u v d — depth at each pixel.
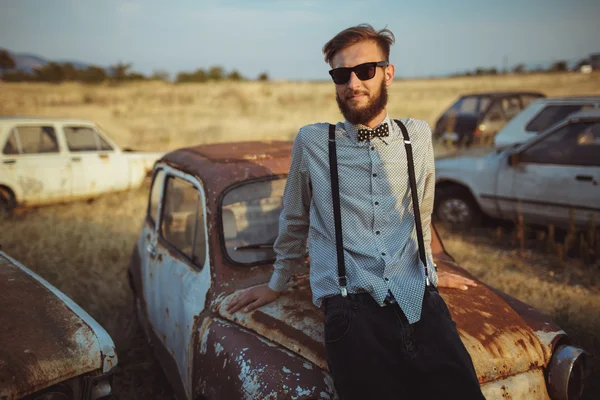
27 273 2.79
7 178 6.92
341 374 1.83
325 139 2.02
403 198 2.02
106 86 43.97
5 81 47.69
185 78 52.19
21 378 1.95
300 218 2.23
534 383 2.25
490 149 7.00
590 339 3.57
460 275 2.84
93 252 5.51
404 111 21.66
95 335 2.24
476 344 2.19
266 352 2.18
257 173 2.99
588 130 5.50
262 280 2.72
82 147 7.79
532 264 5.50
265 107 25.45
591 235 5.41
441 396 1.76
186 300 2.85
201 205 2.91
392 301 1.92
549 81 38.50
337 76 1.97
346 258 1.97
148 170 8.62
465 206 6.74
